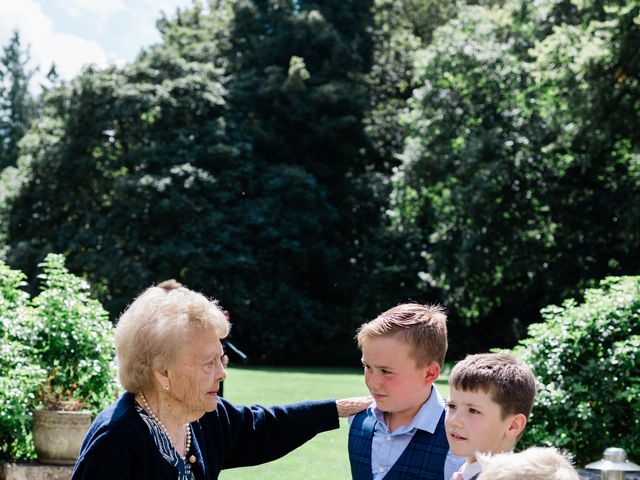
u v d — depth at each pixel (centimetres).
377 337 263
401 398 264
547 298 2259
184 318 238
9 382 609
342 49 3148
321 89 3008
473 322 2633
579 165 2114
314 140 3069
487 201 2175
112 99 2853
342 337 2983
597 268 2202
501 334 2541
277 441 280
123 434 231
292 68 2991
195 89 2920
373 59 3341
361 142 3120
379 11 3525
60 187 2900
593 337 630
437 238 2380
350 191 3077
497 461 159
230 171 2827
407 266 2911
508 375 232
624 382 611
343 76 3222
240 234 2847
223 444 265
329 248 3016
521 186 2209
